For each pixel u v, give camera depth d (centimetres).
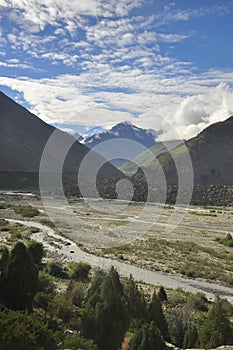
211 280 4241
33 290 1938
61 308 1964
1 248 4584
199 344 1912
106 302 1681
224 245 6656
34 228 6750
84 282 3334
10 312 1415
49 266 3731
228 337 1897
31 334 1262
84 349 1447
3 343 1204
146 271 4422
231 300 3497
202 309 3009
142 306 2056
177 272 4509
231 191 15162
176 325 2192
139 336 1627
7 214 8856
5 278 1891
